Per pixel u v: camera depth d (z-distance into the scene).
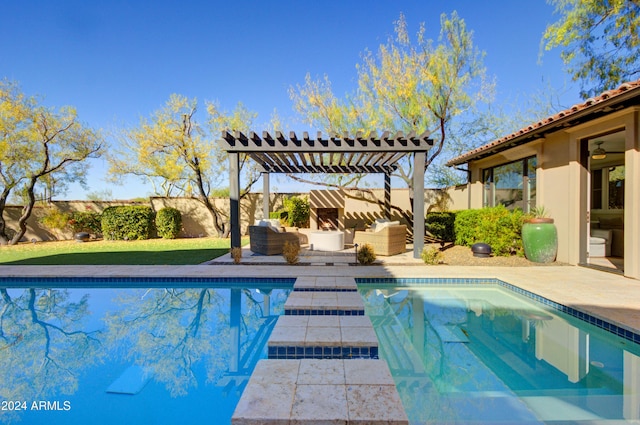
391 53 10.40
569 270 7.03
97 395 3.04
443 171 20.25
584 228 7.43
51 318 5.18
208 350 4.07
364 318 4.23
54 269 7.36
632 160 5.90
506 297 5.94
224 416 2.71
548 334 4.39
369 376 2.72
